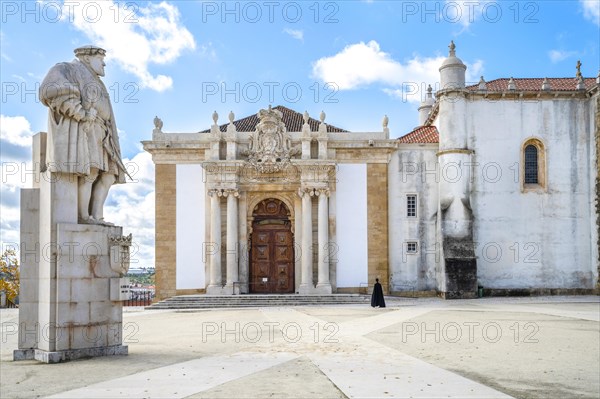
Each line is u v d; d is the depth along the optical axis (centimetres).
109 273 1389
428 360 1317
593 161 3888
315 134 3784
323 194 3716
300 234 3791
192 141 3797
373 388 995
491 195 3878
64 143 1330
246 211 3812
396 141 3812
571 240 3897
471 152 3862
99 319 1366
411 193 3903
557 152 3925
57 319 1296
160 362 1269
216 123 3803
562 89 3922
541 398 944
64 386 1010
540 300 3519
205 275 3759
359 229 3809
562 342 1625
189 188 3812
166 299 3562
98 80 1444
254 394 946
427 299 3653
